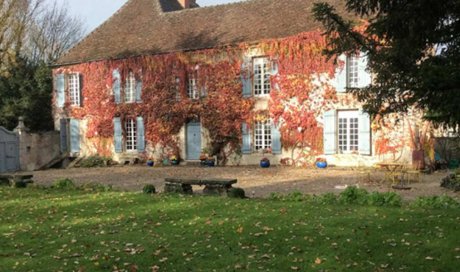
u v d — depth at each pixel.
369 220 8.13
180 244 7.04
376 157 20.25
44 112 28.81
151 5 29.09
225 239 7.23
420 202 9.55
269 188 14.48
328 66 20.98
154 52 25.08
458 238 6.82
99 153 27.17
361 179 16.20
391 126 19.78
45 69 29.02
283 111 22.16
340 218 8.34
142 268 5.98
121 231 8.00
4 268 6.05
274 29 22.66
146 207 10.11
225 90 23.38
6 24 29.47
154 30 27.02
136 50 25.92
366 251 6.43
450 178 13.80
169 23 27.02
